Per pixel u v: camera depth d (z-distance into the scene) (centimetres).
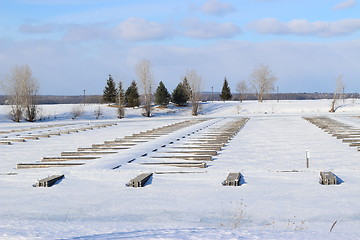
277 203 1134
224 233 755
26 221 979
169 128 4109
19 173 1592
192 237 716
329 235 733
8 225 914
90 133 3834
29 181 1466
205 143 2634
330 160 1861
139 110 8431
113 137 3362
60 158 1981
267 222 977
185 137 3089
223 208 1101
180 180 1431
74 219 1040
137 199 1211
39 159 2103
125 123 5609
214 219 1011
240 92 13262
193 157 1923
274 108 8738
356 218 994
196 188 1318
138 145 2508
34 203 1197
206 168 1664
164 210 1097
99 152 2184
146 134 3391
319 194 1210
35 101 7006
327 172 1433
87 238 731
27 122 6669
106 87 9862
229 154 2120
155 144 2523
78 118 7406
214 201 1170
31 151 2453
